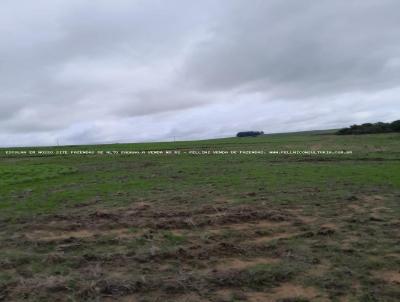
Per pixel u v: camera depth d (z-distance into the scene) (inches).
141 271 354.9
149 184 984.9
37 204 723.4
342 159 1649.9
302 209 620.1
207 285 318.3
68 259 391.2
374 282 320.2
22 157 2306.8
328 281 322.7
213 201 705.0
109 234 490.9
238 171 1245.1
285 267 355.3
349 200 687.1
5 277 346.9
